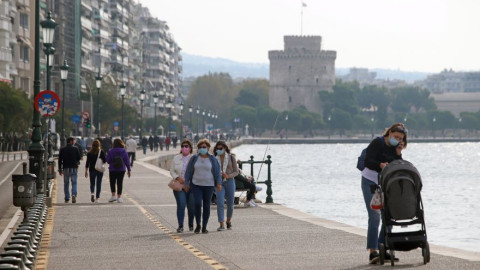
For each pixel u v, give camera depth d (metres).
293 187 160.25
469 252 37.91
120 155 69.69
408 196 33.41
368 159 35.00
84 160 164.38
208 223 53.78
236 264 34.84
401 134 34.81
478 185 180.88
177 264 35.03
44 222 49.94
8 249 31.95
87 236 46.38
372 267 33.41
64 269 33.91
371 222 34.81
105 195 78.44
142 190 84.69
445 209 111.44
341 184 173.75
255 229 49.41
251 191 65.62
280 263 34.97
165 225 52.59
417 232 33.78
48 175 78.44
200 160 48.47
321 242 42.41
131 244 42.59
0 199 73.62
